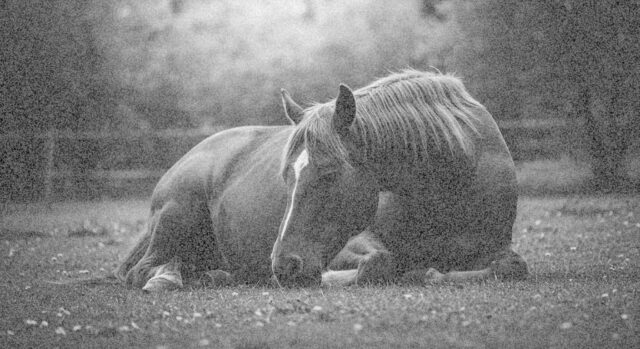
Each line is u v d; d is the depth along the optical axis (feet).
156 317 30.96
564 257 48.93
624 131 101.96
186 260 41.55
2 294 38.78
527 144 111.55
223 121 126.00
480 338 25.23
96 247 64.64
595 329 26.35
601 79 97.96
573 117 107.55
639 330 26.17
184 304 33.40
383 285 35.40
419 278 35.99
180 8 138.31
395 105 33.99
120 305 34.09
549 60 98.32
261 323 28.04
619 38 96.68
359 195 32.81
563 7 97.19
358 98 34.12
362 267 35.42
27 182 111.65
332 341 25.00
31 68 107.04
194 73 123.03
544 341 24.70
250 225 38.55
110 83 114.73
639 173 112.27
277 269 32.12
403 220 35.27
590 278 38.14
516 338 25.14
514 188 36.01
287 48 123.24
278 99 122.83
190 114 126.52
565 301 30.94
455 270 36.76
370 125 33.19
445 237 35.63
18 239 72.13
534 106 107.65
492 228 35.88
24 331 29.78
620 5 95.66
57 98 110.42
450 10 102.42
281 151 39.06
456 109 35.55
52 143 110.11
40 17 106.11
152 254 41.16
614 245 53.98
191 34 124.77
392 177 33.94
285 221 32.42
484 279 35.58
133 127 124.36
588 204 86.74
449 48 102.89
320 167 31.91
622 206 82.74
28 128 112.27
